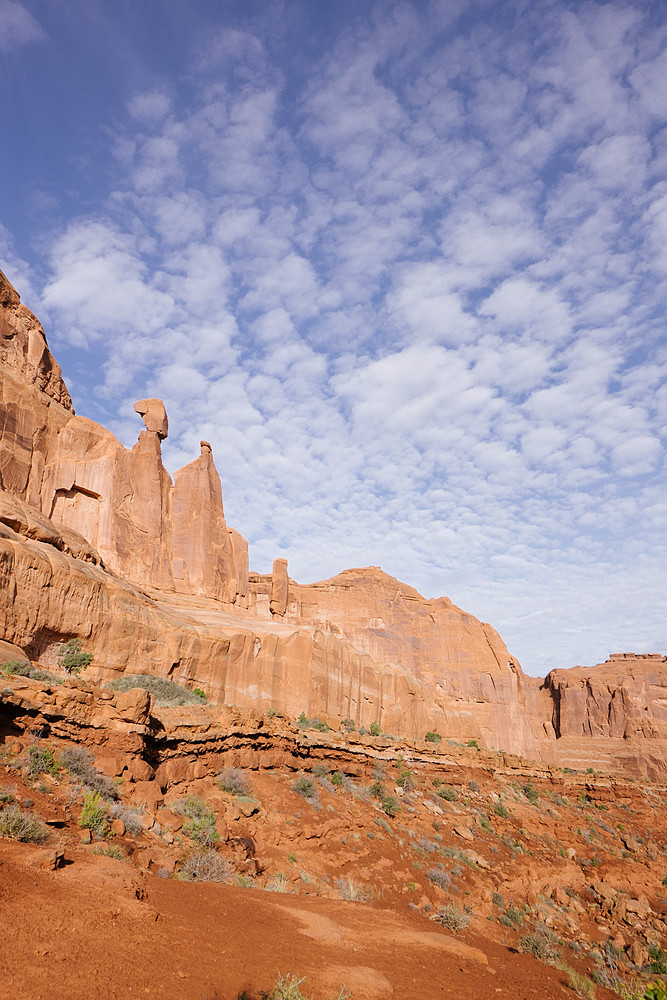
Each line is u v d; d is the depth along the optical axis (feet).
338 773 137.18
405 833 123.85
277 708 161.17
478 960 57.98
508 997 48.08
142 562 177.99
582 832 181.88
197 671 134.72
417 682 286.46
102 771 69.67
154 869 53.57
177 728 94.73
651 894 142.82
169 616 137.69
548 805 209.05
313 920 51.70
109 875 39.52
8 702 64.23
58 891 33.32
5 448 142.41
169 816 71.72
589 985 71.46
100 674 105.91
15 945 25.48
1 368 148.87
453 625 343.87
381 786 142.72
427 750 194.70
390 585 344.49
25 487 146.72
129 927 32.22
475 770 203.31
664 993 32.96
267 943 40.37
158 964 29.04
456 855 125.08
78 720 72.43
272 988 31.96
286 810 103.04
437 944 57.67
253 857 78.79
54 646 100.07
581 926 116.26
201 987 28.45
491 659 338.34
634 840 189.98
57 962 25.39
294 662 174.09
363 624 320.91
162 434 205.36
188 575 198.80
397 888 96.22
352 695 204.64
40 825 45.34
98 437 175.22
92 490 167.22
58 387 169.17
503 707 323.78
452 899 101.86
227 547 219.20
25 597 93.20
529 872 129.90
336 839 102.01
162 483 200.64
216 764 100.37
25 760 59.31
